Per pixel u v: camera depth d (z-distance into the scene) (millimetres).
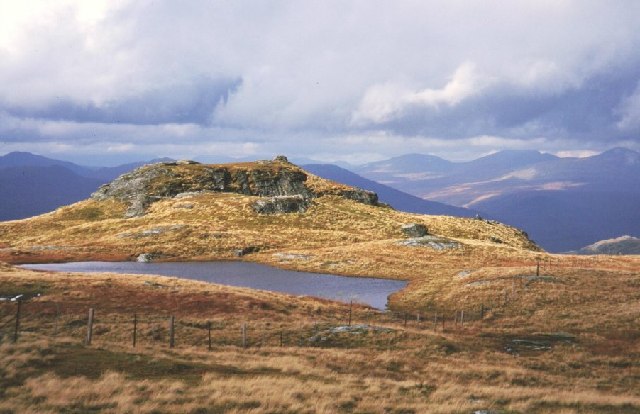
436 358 38781
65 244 133750
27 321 45906
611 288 66750
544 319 56219
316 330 46312
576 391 30422
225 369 29891
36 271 76875
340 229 159500
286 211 172625
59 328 44062
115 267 105938
